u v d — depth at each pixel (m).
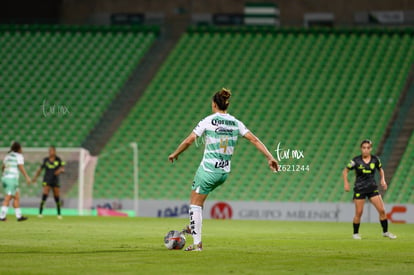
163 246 39.03
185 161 109.31
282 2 133.12
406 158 103.81
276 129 112.50
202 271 26.83
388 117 112.62
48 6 136.12
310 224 79.75
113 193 105.44
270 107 116.69
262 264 29.80
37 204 100.50
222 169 35.03
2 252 34.47
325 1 131.25
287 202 92.06
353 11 130.25
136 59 127.44
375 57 123.38
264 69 123.62
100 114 118.19
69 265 28.55
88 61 127.62
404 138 108.56
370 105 115.06
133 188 106.00
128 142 112.88
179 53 128.38
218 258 32.00
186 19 133.62
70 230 56.56
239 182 104.94
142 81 123.75
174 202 95.06
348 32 128.50
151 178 107.25
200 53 128.00
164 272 26.39
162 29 132.75
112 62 127.12
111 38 131.88
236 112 115.94
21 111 119.12
